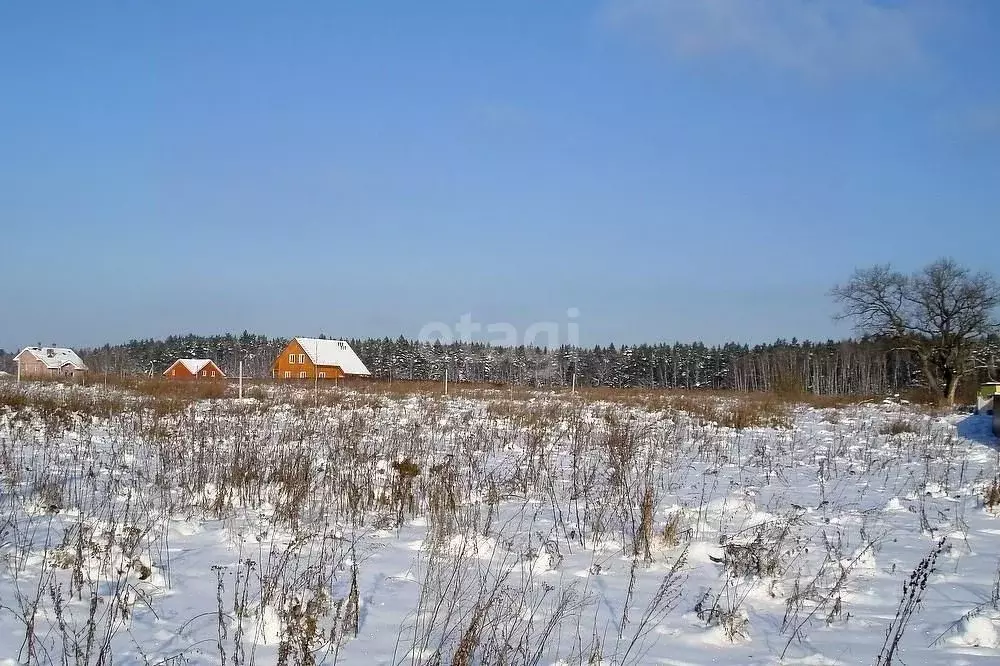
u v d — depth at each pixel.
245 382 45.56
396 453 11.66
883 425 23.03
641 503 7.93
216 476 9.30
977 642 4.84
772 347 97.69
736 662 4.48
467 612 4.93
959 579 6.32
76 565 5.43
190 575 5.95
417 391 37.06
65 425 15.23
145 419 16.88
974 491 10.55
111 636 4.62
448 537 6.73
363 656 4.43
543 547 6.86
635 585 6.01
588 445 13.95
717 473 11.93
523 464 11.48
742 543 6.96
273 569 5.80
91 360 83.38
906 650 4.72
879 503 9.80
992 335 47.50
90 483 9.24
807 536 7.62
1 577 5.60
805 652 4.66
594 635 4.64
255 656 4.42
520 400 30.62
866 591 5.99
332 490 8.80
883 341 51.47
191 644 4.55
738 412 23.52
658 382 91.94
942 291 47.03
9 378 43.03
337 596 5.44
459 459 11.87
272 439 13.27
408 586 5.77
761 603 5.70
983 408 26.53
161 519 7.54
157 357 99.38
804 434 19.91
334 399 25.31
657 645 4.73
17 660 4.17
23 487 8.80
